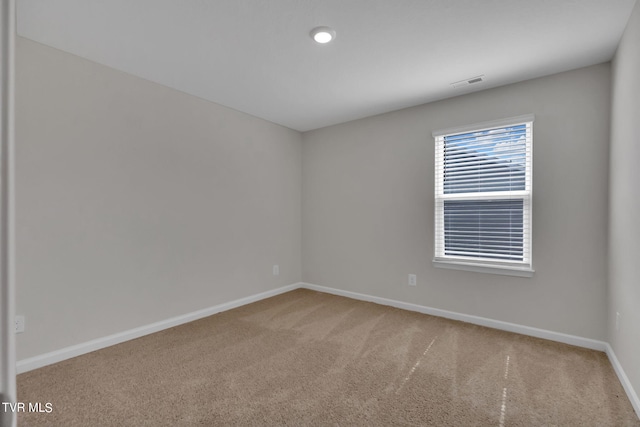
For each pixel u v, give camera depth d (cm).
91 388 199
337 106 350
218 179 343
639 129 176
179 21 200
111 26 205
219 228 345
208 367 226
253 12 191
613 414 176
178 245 307
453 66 258
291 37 218
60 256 233
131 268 272
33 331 221
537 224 277
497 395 193
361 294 393
